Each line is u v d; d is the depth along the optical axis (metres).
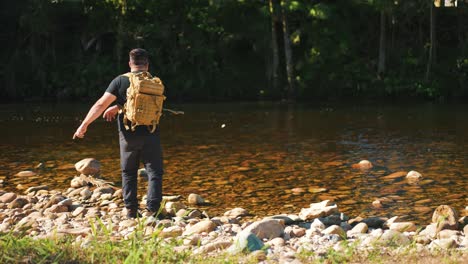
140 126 6.55
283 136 15.02
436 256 4.62
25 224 6.29
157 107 6.52
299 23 33.72
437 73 31.27
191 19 33.50
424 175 9.46
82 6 32.97
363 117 20.39
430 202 7.63
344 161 10.95
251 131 16.25
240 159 11.29
